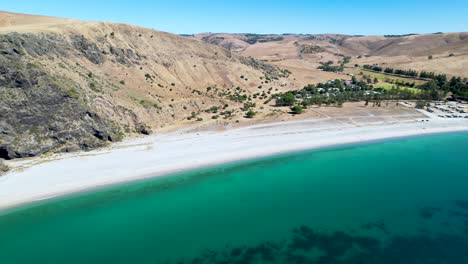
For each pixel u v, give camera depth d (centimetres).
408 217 5225
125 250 4347
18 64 7912
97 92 9775
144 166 7181
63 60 10344
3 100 7244
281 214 5322
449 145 9225
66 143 7769
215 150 8338
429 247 4406
